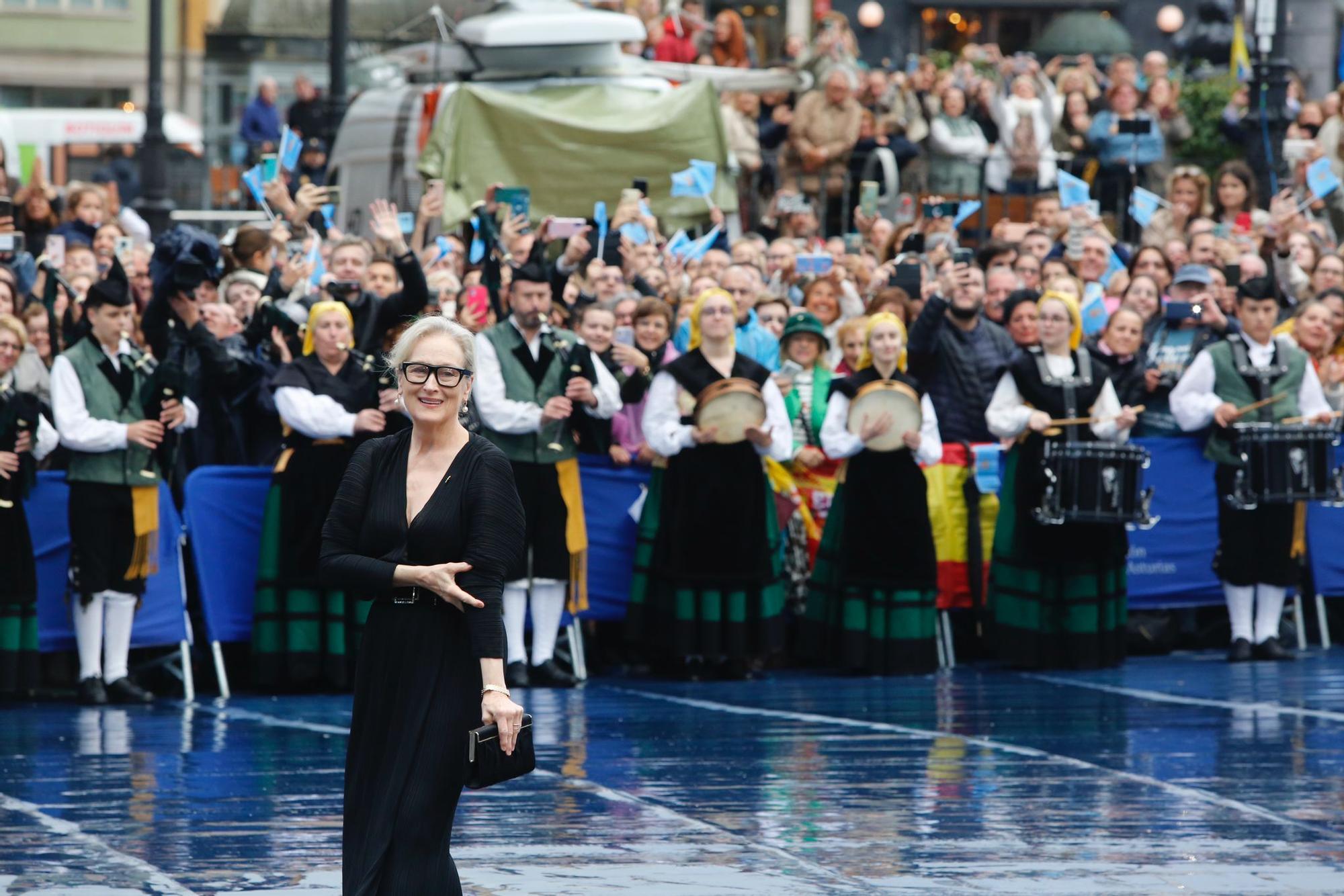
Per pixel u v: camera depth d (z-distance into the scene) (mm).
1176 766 12844
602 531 17156
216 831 10844
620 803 11617
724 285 17969
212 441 16391
